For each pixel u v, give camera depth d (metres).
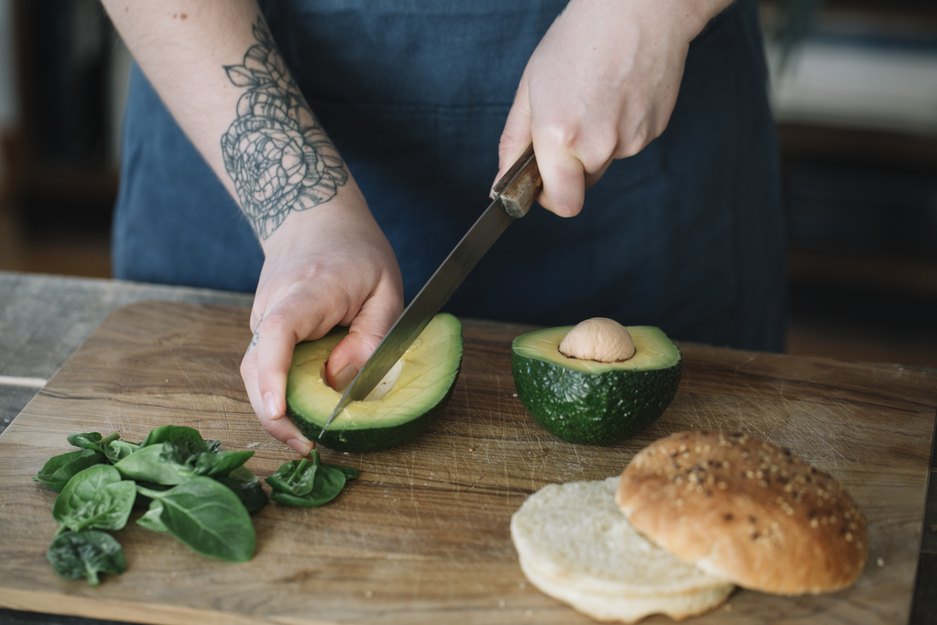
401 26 1.37
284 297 1.05
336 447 1.01
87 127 3.03
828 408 1.15
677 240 1.52
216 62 1.21
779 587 0.81
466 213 1.49
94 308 1.38
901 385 1.20
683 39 1.17
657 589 0.82
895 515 0.97
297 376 1.03
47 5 2.86
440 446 1.07
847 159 2.86
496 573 0.89
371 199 1.49
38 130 3.03
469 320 1.33
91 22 2.88
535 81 1.15
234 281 1.59
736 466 0.87
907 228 2.88
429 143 1.45
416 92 1.41
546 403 1.03
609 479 0.96
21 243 3.17
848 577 0.84
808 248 2.95
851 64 2.75
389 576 0.89
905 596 0.87
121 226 1.63
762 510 0.83
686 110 1.47
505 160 1.21
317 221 1.15
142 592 0.87
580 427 1.03
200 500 0.91
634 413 1.03
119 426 1.09
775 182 1.66
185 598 0.86
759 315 1.68
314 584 0.88
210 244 1.58
